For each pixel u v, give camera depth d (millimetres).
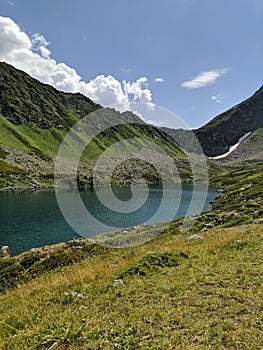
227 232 23047
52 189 123938
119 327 7371
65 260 26578
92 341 6887
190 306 8141
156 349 6211
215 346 6039
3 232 54438
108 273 13844
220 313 7461
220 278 10164
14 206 82562
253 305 7715
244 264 11578
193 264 12844
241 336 6301
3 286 22594
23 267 26734
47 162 183875
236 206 52812
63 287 12773
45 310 9859
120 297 9719
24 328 8445
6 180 131625
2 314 10789
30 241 48812
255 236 17562
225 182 149250
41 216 68312
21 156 177375
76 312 9008
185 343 6297
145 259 13773
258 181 92500
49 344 7035
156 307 8359
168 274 11766
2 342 7539
